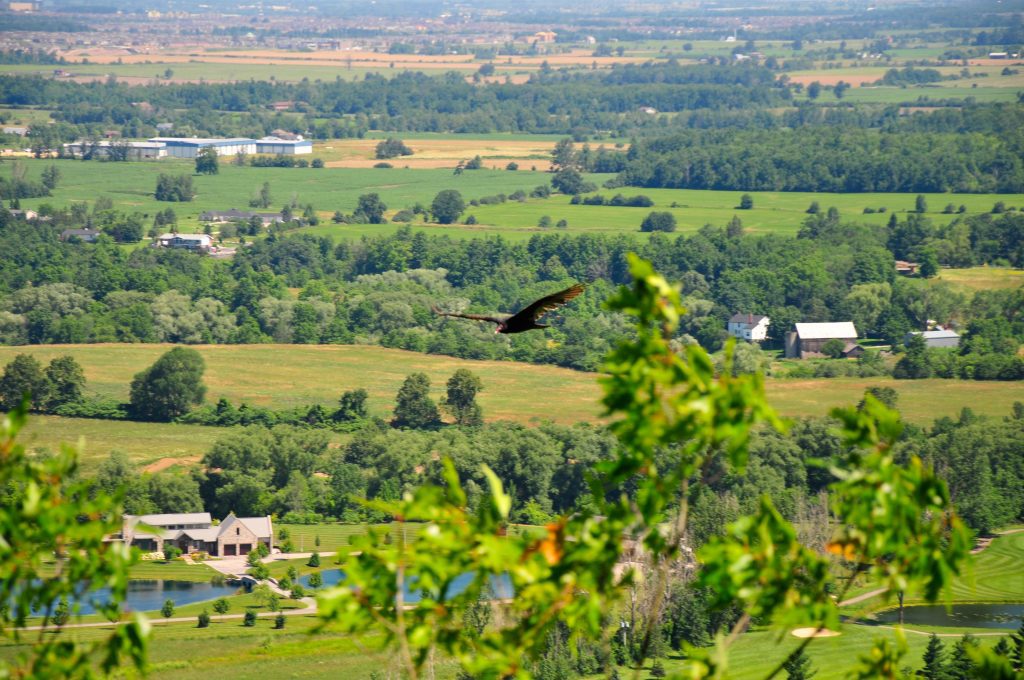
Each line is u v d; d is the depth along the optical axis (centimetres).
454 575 4028
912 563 4188
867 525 4181
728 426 3916
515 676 4175
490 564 3934
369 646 4219
